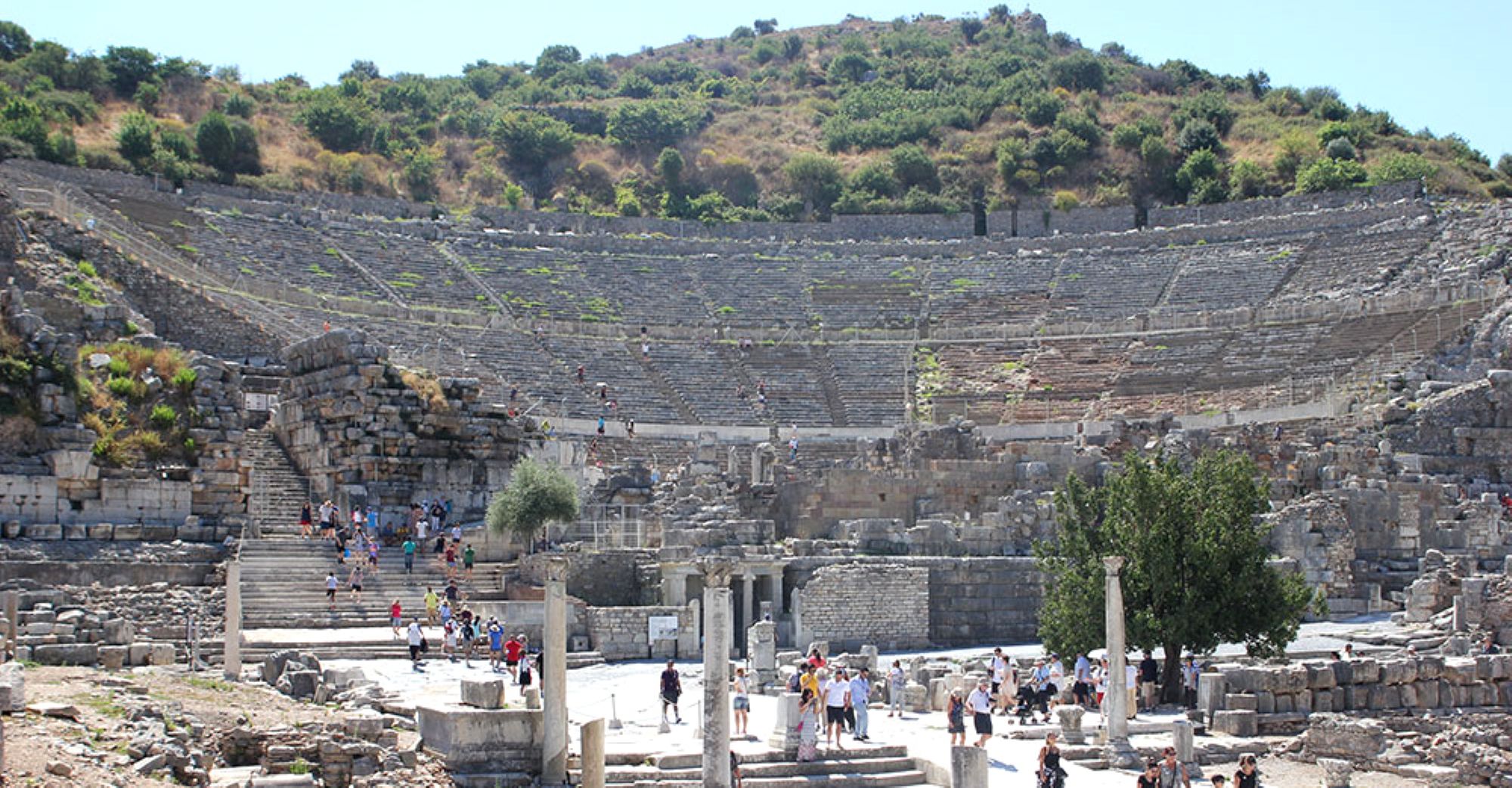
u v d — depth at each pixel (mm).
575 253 120062
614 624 48844
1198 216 131375
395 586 50062
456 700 33625
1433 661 42500
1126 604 43969
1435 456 70438
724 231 134250
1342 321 92625
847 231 135250
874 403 94250
